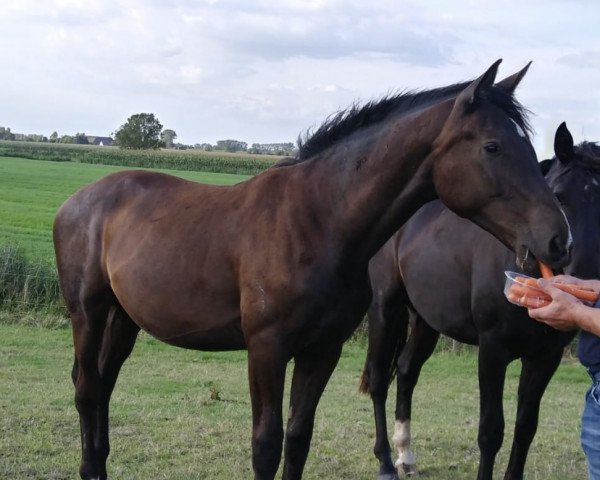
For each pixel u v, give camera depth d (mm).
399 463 5695
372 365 5859
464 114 3316
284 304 3578
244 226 3805
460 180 3320
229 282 3826
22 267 11867
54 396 7168
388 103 3664
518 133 3270
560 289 2746
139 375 8641
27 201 30562
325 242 3611
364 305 3771
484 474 4629
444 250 5152
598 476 2783
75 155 64125
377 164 3559
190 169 58000
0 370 8367
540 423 7238
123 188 4660
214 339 4020
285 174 3865
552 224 3111
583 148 4461
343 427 6582
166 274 4051
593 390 2797
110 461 5387
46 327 10984
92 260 4625
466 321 5031
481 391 4691
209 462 5461
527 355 4652
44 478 4984
